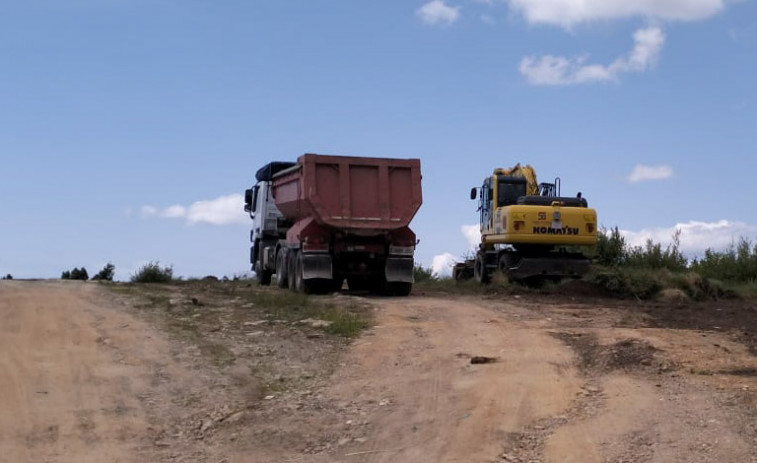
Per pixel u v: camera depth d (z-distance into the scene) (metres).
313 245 21.27
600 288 22.12
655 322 16.50
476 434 8.73
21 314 16.27
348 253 21.64
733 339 14.01
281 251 23.97
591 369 11.61
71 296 19.31
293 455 8.49
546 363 11.94
